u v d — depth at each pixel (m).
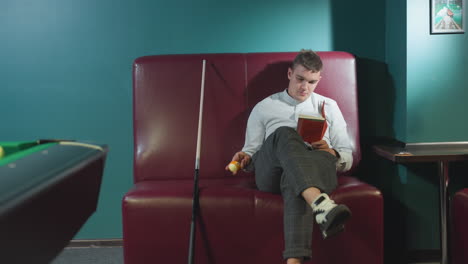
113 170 2.73
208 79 2.53
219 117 2.52
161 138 2.49
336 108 2.39
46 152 0.95
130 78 2.68
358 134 2.51
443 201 2.25
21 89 2.65
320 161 2.01
